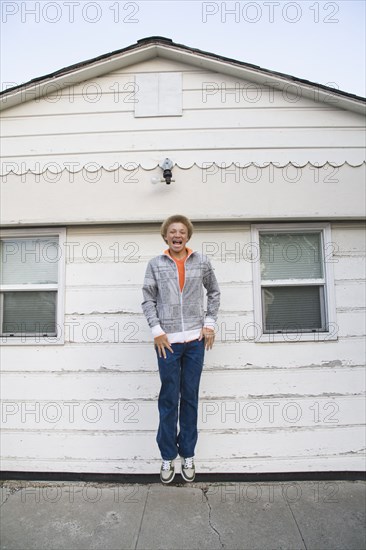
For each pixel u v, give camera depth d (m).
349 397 2.99
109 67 3.12
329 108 3.10
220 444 2.95
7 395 3.04
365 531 2.36
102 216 3.03
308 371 3.00
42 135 3.13
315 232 3.13
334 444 2.96
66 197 3.06
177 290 2.52
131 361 3.04
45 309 3.13
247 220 3.04
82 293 3.09
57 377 3.04
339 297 3.04
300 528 2.39
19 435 3.01
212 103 3.12
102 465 2.96
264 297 3.11
